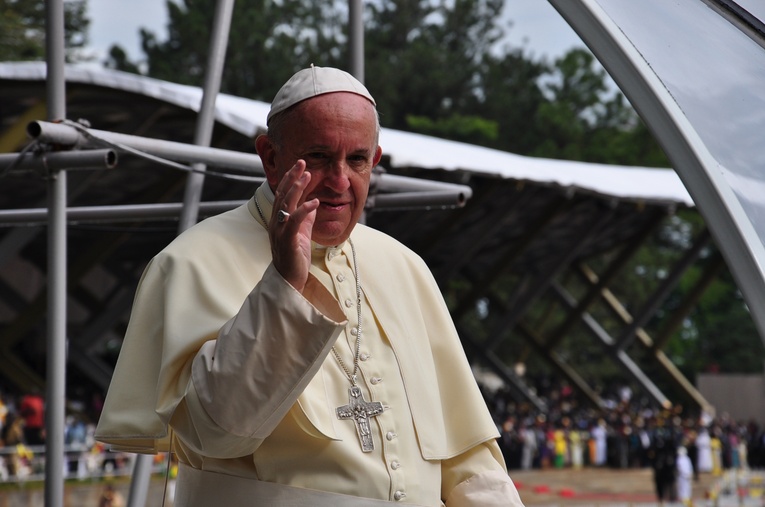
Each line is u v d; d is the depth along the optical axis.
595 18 3.90
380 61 78.81
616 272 48.75
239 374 3.05
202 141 7.01
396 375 3.68
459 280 65.94
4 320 42.16
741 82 3.96
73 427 30.98
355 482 3.46
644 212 45.78
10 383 39.34
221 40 7.06
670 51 3.96
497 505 3.76
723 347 84.94
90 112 25.08
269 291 3.10
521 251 40.88
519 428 46.41
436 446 3.66
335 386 3.58
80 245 37.62
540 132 80.50
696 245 46.31
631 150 80.81
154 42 76.44
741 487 41.66
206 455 3.27
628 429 46.78
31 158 6.29
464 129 75.69
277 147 3.49
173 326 3.42
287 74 74.00
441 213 36.78
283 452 3.45
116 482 29.38
